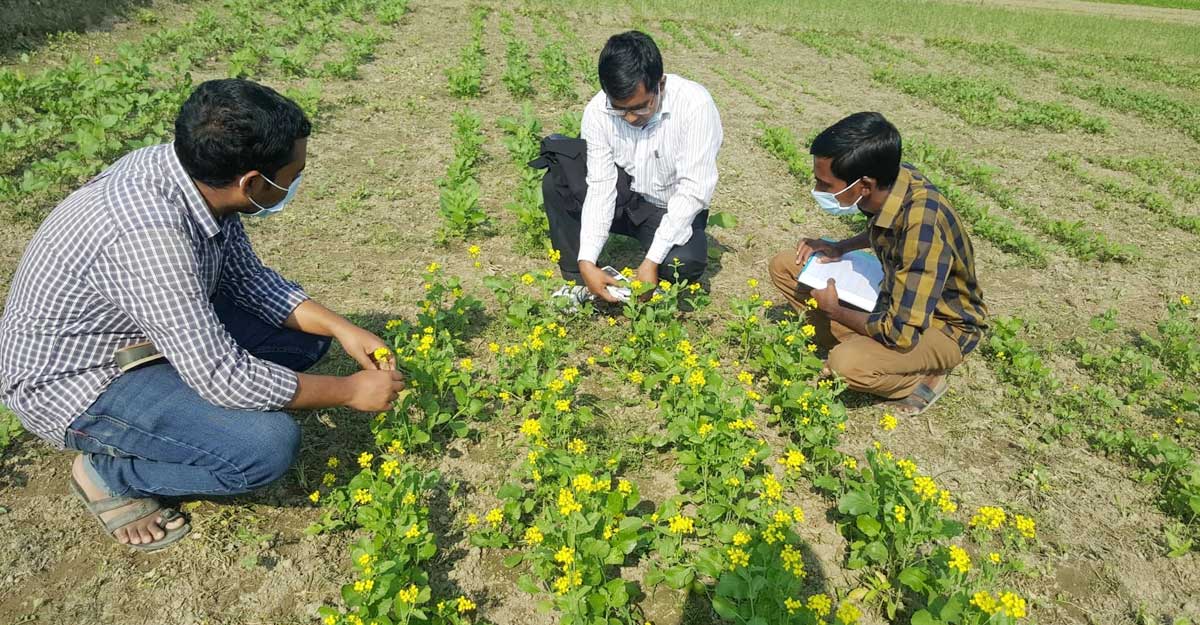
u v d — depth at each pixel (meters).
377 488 2.75
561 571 2.68
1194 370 4.17
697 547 2.90
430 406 3.28
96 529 2.85
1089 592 2.84
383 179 6.03
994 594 2.75
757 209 6.15
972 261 3.43
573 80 9.52
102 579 2.66
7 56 8.02
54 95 6.74
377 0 13.06
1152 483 3.38
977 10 19.94
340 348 3.86
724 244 5.48
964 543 3.01
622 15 15.06
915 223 3.22
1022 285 5.23
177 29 9.85
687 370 3.45
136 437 2.54
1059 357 4.36
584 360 3.98
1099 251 5.76
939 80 11.42
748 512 2.84
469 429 3.41
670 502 2.88
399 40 10.98
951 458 3.48
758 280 4.98
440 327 3.93
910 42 15.62
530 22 13.61
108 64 7.43
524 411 3.42
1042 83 12.50
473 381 3.66
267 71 8.58
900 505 2.78
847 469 3.12
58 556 2.73
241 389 2.49
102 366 2.52
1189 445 3.62
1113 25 19.64
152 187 2.35
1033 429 3.71
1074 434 3.68
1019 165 7.86
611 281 3.96
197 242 2.46
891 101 10.27
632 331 4.13
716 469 3.05
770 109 9.23
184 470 2.65
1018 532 3.05
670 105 3.79
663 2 16.39
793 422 3.54
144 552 2.77
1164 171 7.82
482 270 4.80
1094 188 7.29
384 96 8.16
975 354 4.27
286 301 3.09
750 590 2.38
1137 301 5.10
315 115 7.20
